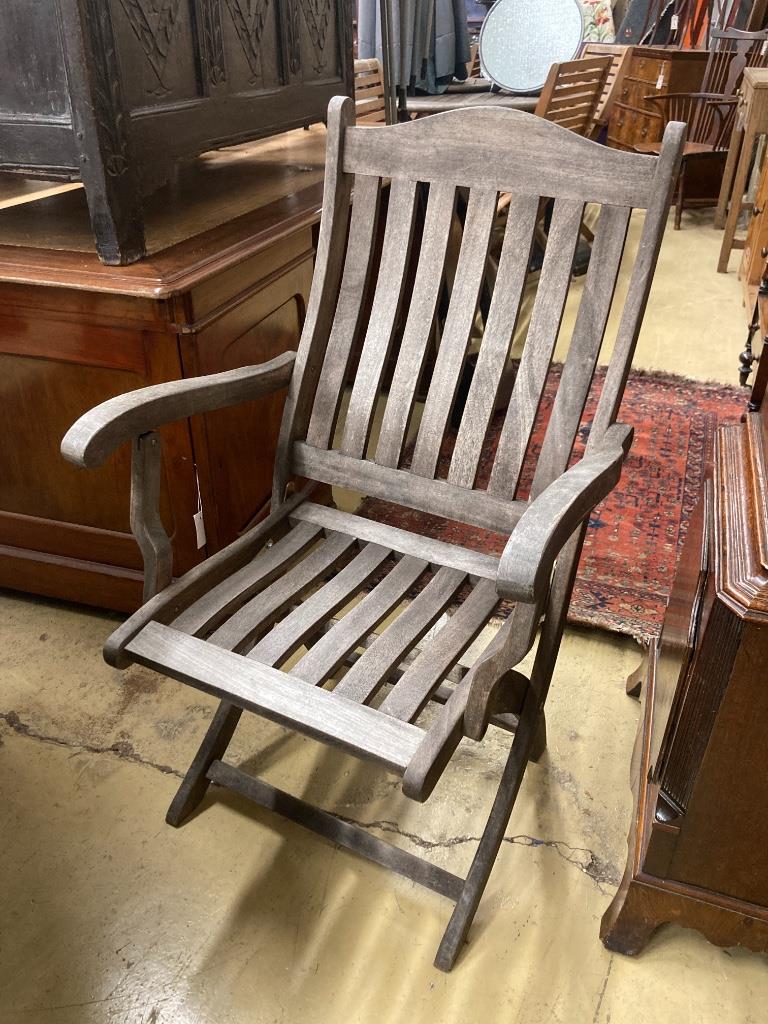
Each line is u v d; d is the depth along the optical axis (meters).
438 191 1.33
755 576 0.94
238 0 1.82
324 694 1.06
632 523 2.35
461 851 1.45
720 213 5.26
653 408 3.03
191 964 1.27
